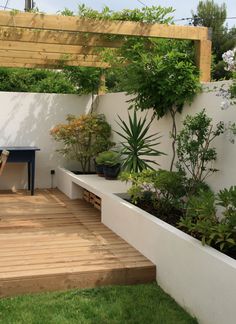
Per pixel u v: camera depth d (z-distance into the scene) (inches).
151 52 217.2
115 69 272.5
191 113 184.5
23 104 311.7
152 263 152.9
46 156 318.3
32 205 253.1
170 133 193.9
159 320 121.9
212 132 163.0
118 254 162.9
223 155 159.8
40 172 318.0
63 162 321.4
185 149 169.5
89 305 128.7
